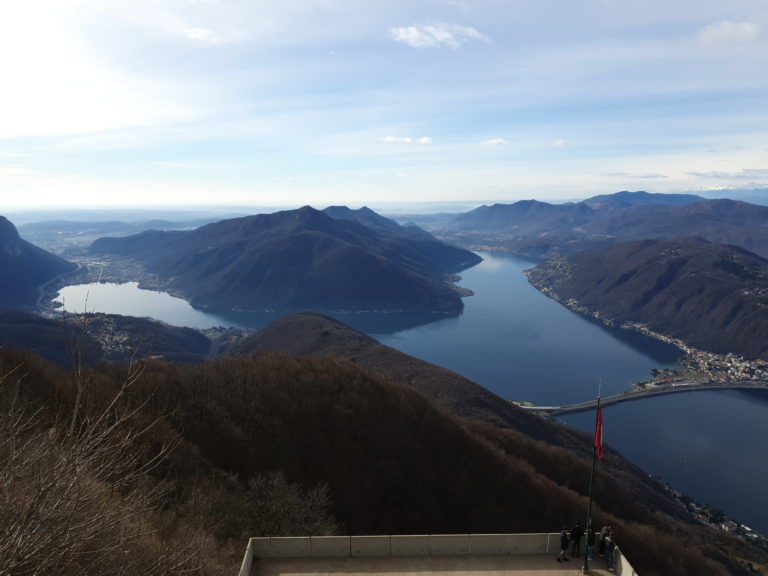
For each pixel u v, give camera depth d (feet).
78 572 46.50
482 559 74.33
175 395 197.16
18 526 40.34
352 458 220.02
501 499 228.43
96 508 54.08
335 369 291.99
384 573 70.85
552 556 75.72
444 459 239.50
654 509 361.30
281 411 231.30
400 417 258.37
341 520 187.62
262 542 73.31
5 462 45.01
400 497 208.74
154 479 106.93
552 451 343.26
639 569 205.98
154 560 60.64
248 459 189.67
